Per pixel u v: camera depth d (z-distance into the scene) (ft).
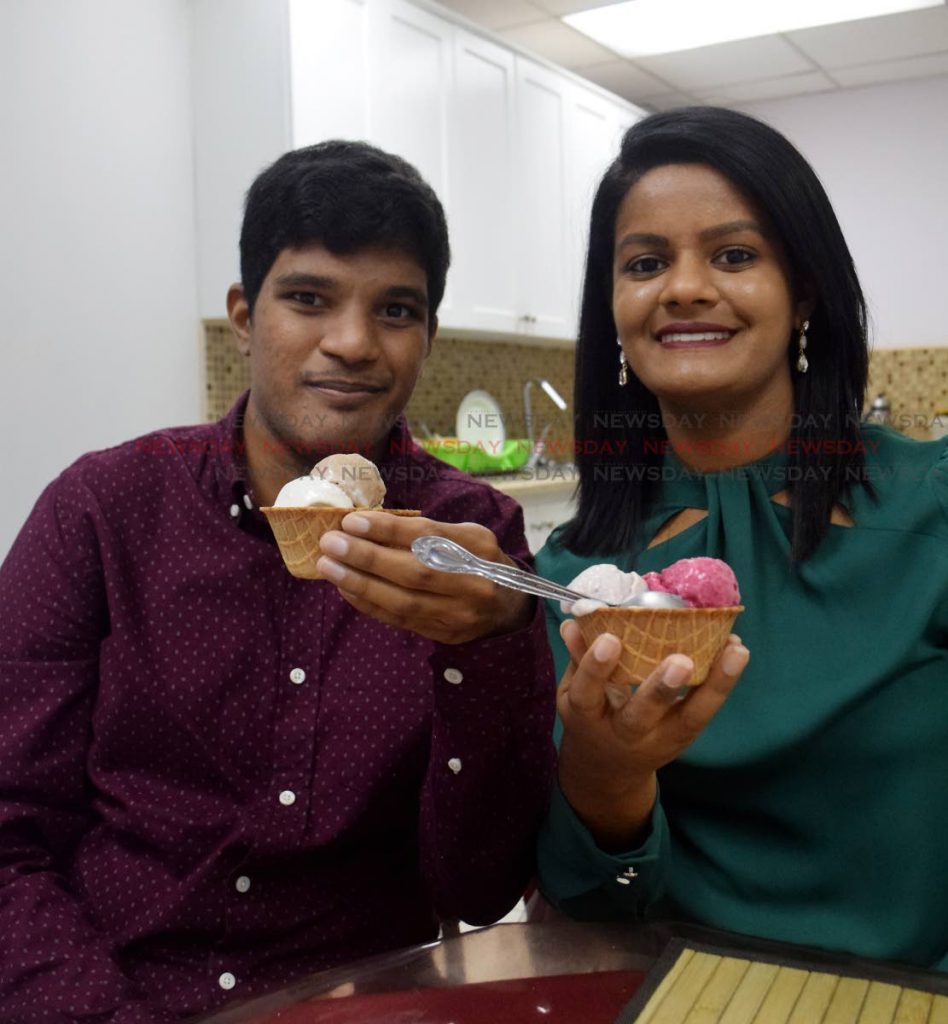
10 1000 3.32
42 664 3.84
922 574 3.73
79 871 3.81
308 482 3.06
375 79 10.97
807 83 18.42
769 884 3.70
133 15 9.88
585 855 3.33
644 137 3.84
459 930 4.49
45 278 9.27
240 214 10.26
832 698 3.63
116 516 3.94
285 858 3.66
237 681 3.79
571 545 4.36
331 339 3.63
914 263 18.74
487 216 12.98
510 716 3.22
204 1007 3.50
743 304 3.71
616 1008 2.62
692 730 2.81
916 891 3.62
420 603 2.76
